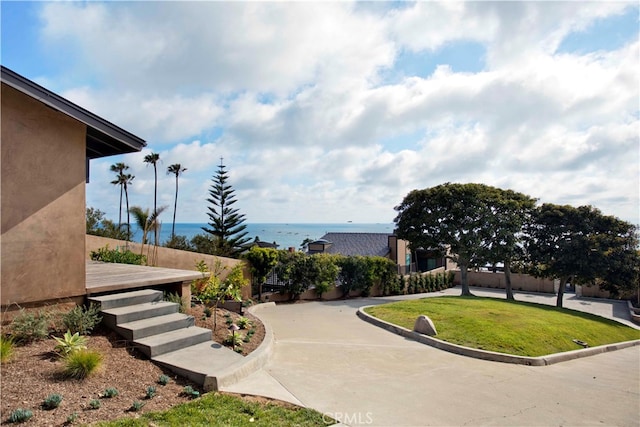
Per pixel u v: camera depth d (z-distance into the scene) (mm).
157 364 4398
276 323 8820
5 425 2711
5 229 4480
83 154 5438
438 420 3697
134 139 5914
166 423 3045
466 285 18281
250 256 13102
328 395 4133
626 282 15047
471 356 6645
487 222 17250
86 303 5395
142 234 13953
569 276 16234
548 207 16719
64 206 5148
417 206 18641
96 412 3121
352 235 31938
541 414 4098
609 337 10148
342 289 16656
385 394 4312
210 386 3957
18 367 3631
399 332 8211
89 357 3750
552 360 6914
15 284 4570
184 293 6969
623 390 5254
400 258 27359
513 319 9336
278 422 3266
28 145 4738
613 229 15258
